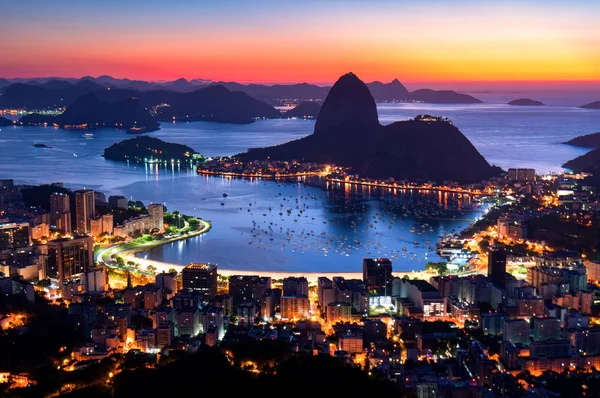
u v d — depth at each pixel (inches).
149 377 7342.5
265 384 7278.5
